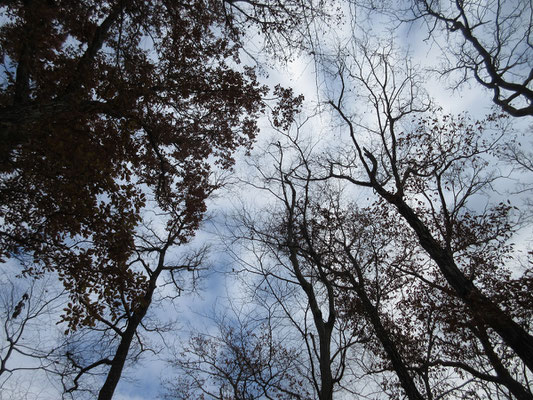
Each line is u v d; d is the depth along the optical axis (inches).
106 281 293.1
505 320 296.7
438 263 374.3
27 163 279.0
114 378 379.2
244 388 313.1
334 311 366.6
